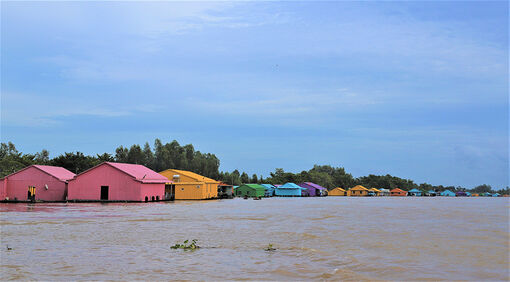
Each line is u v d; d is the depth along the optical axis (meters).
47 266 14.76
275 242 21.48
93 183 68.69
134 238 22.39
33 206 54.78
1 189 70.25
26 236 22.50
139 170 76.12
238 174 190.25
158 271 14.18
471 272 14.36
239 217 38.56
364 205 73.69
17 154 119.31
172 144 158.38
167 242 21.03
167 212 44.19
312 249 19.08
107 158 130.00
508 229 28.34
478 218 39.47
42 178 70.69
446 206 73.25
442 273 14.23
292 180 186.00
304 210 52.91
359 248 19.50
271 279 13.16
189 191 89.25
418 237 23.67
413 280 13.20
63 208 49.84
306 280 13.03
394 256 17.31
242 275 13.68
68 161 109.12
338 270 14.45
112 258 16.41
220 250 18.73
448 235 24.61
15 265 14.86
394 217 40.34
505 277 13.66
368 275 13.84
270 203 79.81
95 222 31.06
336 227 29.61
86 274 13.62
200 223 31.72
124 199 67.88
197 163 156.00
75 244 19.91
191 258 16.64
